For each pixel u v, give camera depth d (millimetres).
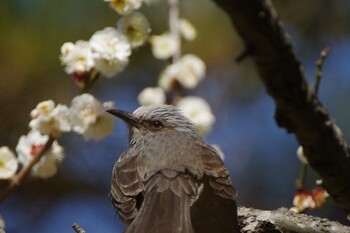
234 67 13938
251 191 14570
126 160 8914
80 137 14305
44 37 12906
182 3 13453
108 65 8844
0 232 8539
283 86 6727
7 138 13273
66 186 14539
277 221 8242
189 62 10523
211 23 13516
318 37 13688
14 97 13188
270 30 6371
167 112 10195
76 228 8156
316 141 7148
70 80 13211
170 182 8430
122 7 8953
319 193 8742
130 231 7758
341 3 13594
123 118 10312
